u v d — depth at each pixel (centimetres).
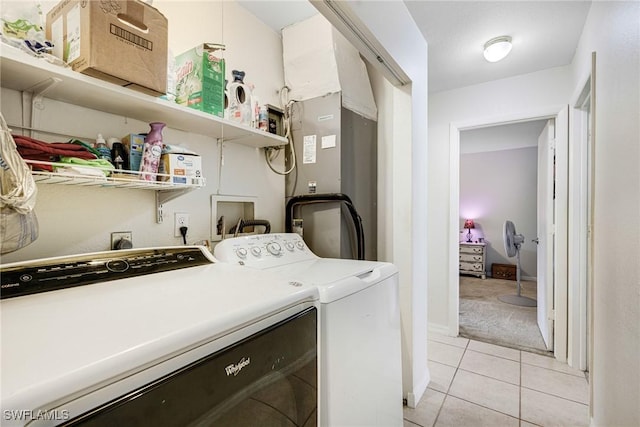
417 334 194
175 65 132
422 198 208
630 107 105
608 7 133
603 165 135
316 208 185
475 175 591
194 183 118
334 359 100
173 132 139
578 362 224
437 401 187
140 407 48
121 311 62
